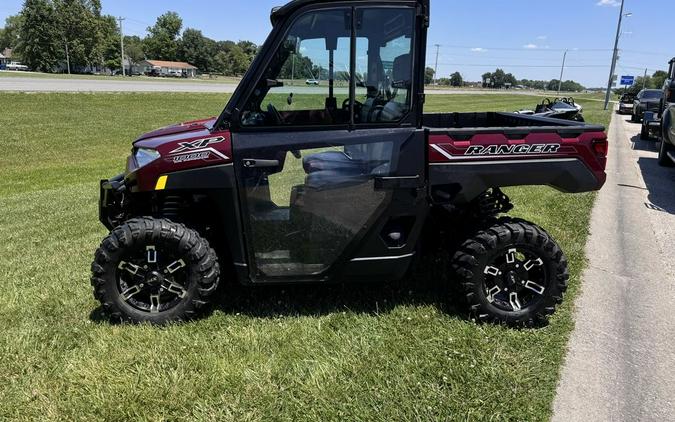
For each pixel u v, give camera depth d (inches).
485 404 98.7
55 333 122.5
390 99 117.5
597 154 124.1
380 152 118.6
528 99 1589.6
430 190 122.6
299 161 117.9
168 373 106.7
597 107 1416.1
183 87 1284.4
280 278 125.4
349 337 121.8
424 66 116.6
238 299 139.3
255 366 109.8
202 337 120.5
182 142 116.5
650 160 428.1
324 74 115.1
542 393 103.0
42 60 3166.8
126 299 125.4
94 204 265.4
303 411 96.5
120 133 633.6
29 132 591.2
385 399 99.7
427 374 107.6
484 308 128.0
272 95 115.3
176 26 3978.8
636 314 140.3
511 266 127.9
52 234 208.8
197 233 125.0
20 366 109.0
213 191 118.7
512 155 121.9
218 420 93.9
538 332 126.6
